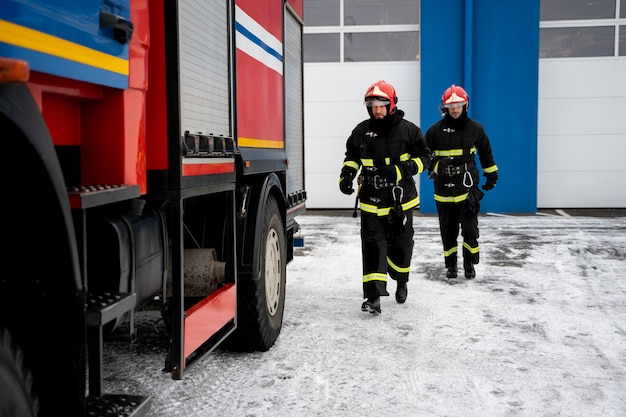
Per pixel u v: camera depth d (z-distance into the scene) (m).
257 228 3.77
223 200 3.46
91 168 2.25
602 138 13.08
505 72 12.67
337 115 13.34
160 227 2.58
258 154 3.95
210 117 3.05
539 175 13.20
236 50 3.48
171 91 2.58
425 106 12.84
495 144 12.80
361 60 13.28
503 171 12.82
